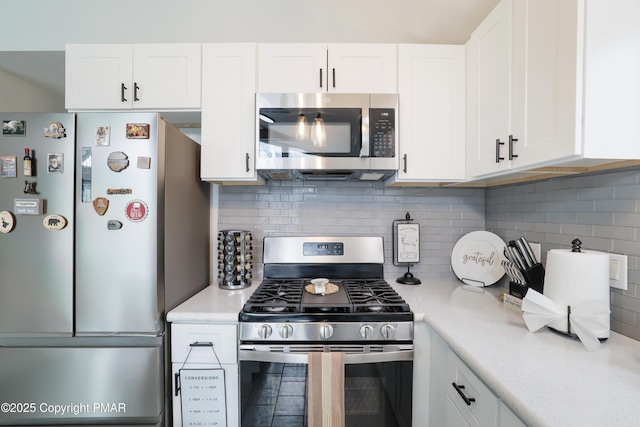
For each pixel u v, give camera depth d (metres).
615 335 1.01
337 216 1.88
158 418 1.22
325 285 1.52
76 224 1.20
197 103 1.51
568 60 0.86
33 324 1.20
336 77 1.51
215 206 1.86
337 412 1.18
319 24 1.78
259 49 1.51
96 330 1.21
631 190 0.98
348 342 1.22
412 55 1.53
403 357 1.22
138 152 1.21
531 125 1.03
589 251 1.08
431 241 1.90
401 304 1.30
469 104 1.48
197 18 1.76
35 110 2.17
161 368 1.23
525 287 1.24
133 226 1.21
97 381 1.20
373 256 1.80
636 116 0.83
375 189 1.89
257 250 1.87
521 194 1.55
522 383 0.73
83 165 1.20
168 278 1.29
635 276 0.97
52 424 1.21
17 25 1.71
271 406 1.21
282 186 1.87
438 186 1.83
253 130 1.50
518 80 1.09
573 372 0.78
